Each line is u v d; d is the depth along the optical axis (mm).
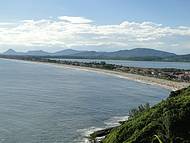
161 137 30859
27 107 87875
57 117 74625
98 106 91438
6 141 54781
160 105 39719
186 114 33469
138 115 42031
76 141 54719
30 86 144125
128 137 35719
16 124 67000
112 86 154625
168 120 32062
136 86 157750
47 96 111250
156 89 146500
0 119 71562
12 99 102438
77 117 74938
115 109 87062
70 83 164625
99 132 55969
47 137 57375
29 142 54406
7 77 191250
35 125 66312
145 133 33125
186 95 40312
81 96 113375
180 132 31391
